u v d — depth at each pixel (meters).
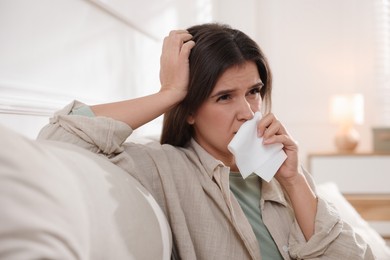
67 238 0.41
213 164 0.99
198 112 1.04
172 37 1.05
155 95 0.99
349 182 2.98
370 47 3.32
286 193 1.09
